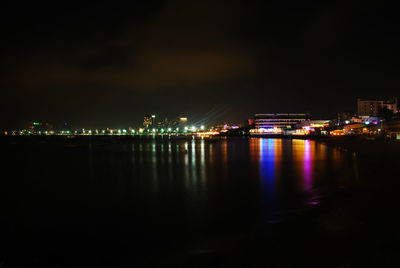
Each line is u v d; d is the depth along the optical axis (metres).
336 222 13.26
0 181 30.30
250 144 105.88
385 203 16.22
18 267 10.90
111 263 10.95
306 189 22.22
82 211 18.14
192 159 51.34
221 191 22.89
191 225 14.66
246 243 11.68
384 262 9.23
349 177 25.98
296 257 9.99
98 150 85.62
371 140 76.12
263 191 22.22
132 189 24.56
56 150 88.94
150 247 12.12
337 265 9.23
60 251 12.15
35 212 18.14
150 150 81.06
